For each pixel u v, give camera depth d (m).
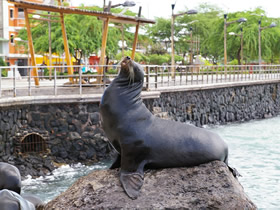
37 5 18.33
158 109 19.11
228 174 6.04
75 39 40.94
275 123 28.72
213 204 5.59
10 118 14.73
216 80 28.55
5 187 7.21
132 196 5.68
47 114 15.66
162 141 6.14
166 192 5.76
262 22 55.09
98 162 16.12
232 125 27.34
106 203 5.62
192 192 5.76
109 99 6.16
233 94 29.59
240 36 53.19
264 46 52.31
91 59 58.88
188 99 24.31
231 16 58.22
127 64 6.12
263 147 19.30
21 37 48.72
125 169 6.09
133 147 6.05
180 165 6.24
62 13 20.17
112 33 43.75
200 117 25.61
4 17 52.31
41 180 14.04
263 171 14.70
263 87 33.56
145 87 19.23
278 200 11.60
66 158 15.82
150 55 59.19
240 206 5.59
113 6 22.09
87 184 6.06
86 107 16.25
